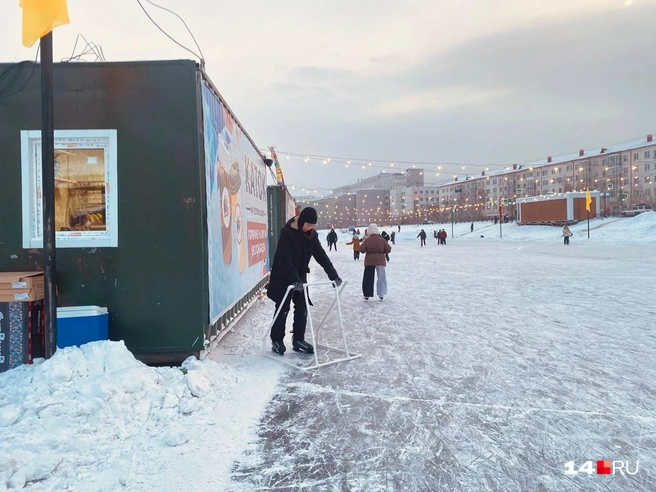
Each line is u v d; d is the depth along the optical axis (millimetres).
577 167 76562
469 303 8844
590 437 3145
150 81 4422
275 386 4188
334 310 8367
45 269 3809
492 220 70438
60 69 4340
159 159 4430
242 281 6688
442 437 3160
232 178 6035
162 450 2943
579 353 5199
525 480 2625
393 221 112375
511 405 3713
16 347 3941
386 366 4785
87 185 4406
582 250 25516
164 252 4430
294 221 5246
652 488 2531
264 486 2570
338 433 3232
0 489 2363
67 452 2754
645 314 7438
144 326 4410
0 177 4344
